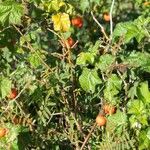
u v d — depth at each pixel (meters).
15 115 0.88
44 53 0.92
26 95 0.89
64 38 0.91
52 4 0.88
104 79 0.86
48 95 0.87
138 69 0.87
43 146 0.91
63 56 0.91
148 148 0.84
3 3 0.85
